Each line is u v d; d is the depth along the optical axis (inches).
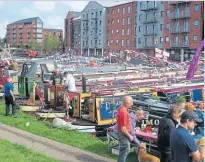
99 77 807.1
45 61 734.5
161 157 272.1
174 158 213.9
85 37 4224.9
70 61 1647.4
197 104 421.7
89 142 416.8
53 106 631.8
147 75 866.1
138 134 356.2
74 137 441.7
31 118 571.8
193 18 2600.9
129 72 900.6
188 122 211.6
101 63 1512.1
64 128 489.1
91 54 4104.3
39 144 408.2
